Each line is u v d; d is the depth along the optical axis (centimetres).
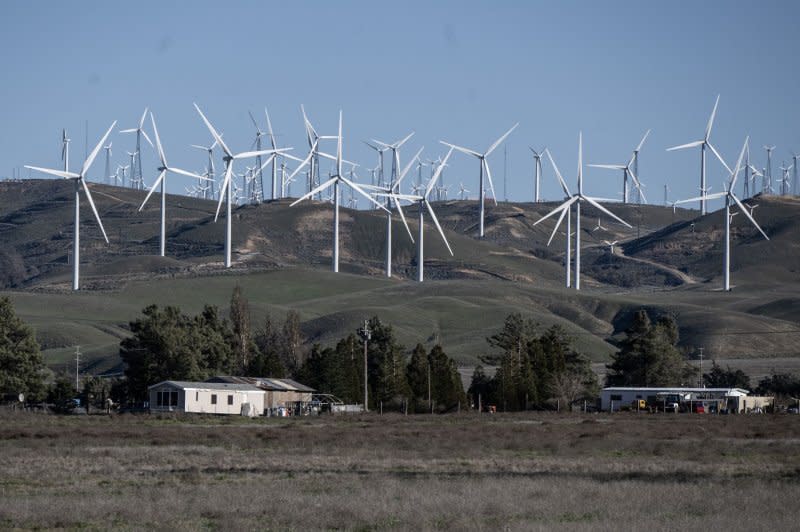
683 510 13450
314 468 18788
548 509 13425
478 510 13300
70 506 13425
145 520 12644
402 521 12475
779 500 14062
